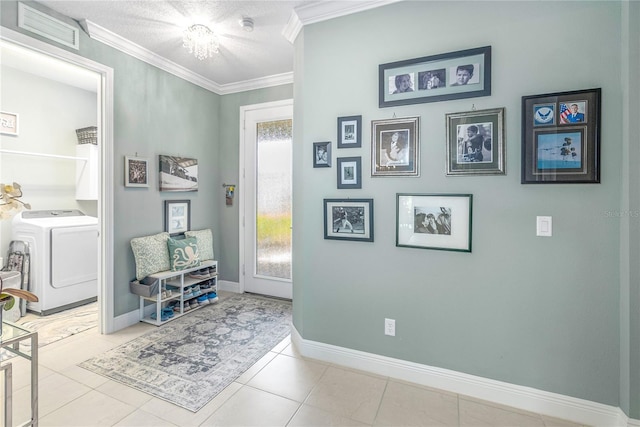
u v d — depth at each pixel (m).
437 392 1.95
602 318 1.66
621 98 1.59
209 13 2.36
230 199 3.91
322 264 2.30
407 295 2.06
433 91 1.93
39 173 3.60
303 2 2.21
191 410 1.77
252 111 3.76
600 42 1.62
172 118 3.30
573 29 1.66
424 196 1.98
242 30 2.60
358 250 2.18
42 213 3.56
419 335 2.04
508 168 1.80
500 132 1.80
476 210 1.87
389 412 1.77
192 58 3.13
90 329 2.82
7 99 3.34
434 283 1.99
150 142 3.07
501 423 1.70
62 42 2.35
